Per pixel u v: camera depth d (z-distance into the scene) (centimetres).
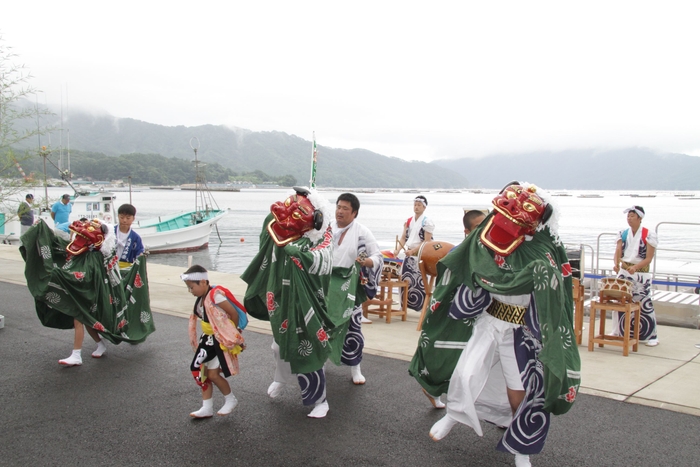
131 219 692
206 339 478
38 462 401
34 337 743
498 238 394
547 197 393
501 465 401
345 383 573
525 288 376
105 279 644
